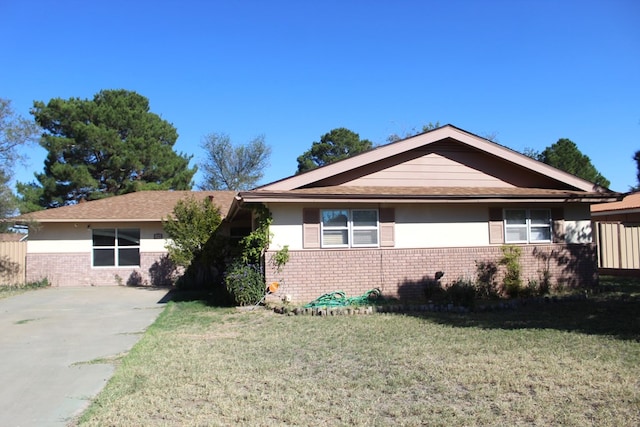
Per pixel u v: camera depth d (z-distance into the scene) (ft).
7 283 68.03
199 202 68.13
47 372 24.00
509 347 25.94
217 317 38.42
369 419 16.79
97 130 111.65
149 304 49.06
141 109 128.98
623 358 23.29
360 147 185.78
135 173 122.31
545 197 47.73
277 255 43.78
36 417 17.98
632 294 44.70
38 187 117.80
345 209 46.01
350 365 23.44
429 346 26.61
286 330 32.19
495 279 48.39
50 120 116.47
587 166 127.85
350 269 45.32
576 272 50.72
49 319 40.40
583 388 19.19
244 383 21.11
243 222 73.77
